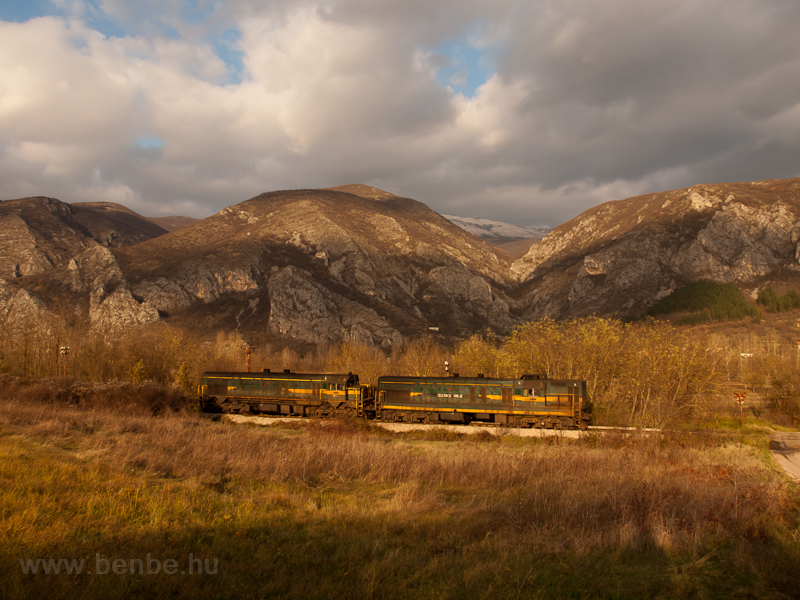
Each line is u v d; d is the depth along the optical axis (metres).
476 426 40.19
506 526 15.02
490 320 174.62
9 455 18.84
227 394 48.19
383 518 15.66
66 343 71.06
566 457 25.41
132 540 11.84
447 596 9.73
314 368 96.06
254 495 17.80
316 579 10.50
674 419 43.25
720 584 10.60
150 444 25.97
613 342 50.53
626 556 12.41
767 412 53.59
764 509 15.73
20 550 10.47
